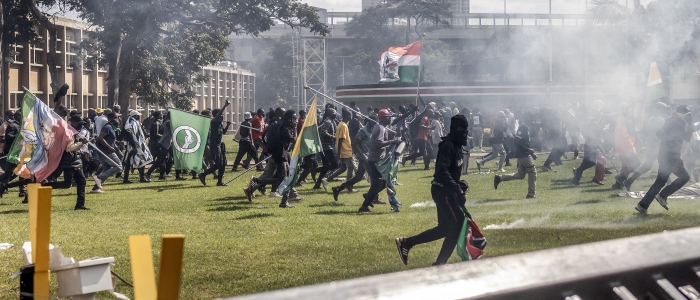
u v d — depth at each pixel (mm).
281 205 16422
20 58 59469
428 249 10727
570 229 12430
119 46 48312
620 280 2256
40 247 4242
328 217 14461
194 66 55656
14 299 7824
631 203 16328
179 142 21828
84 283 4660
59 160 15758
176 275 2521
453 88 58000
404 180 23828
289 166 16438
